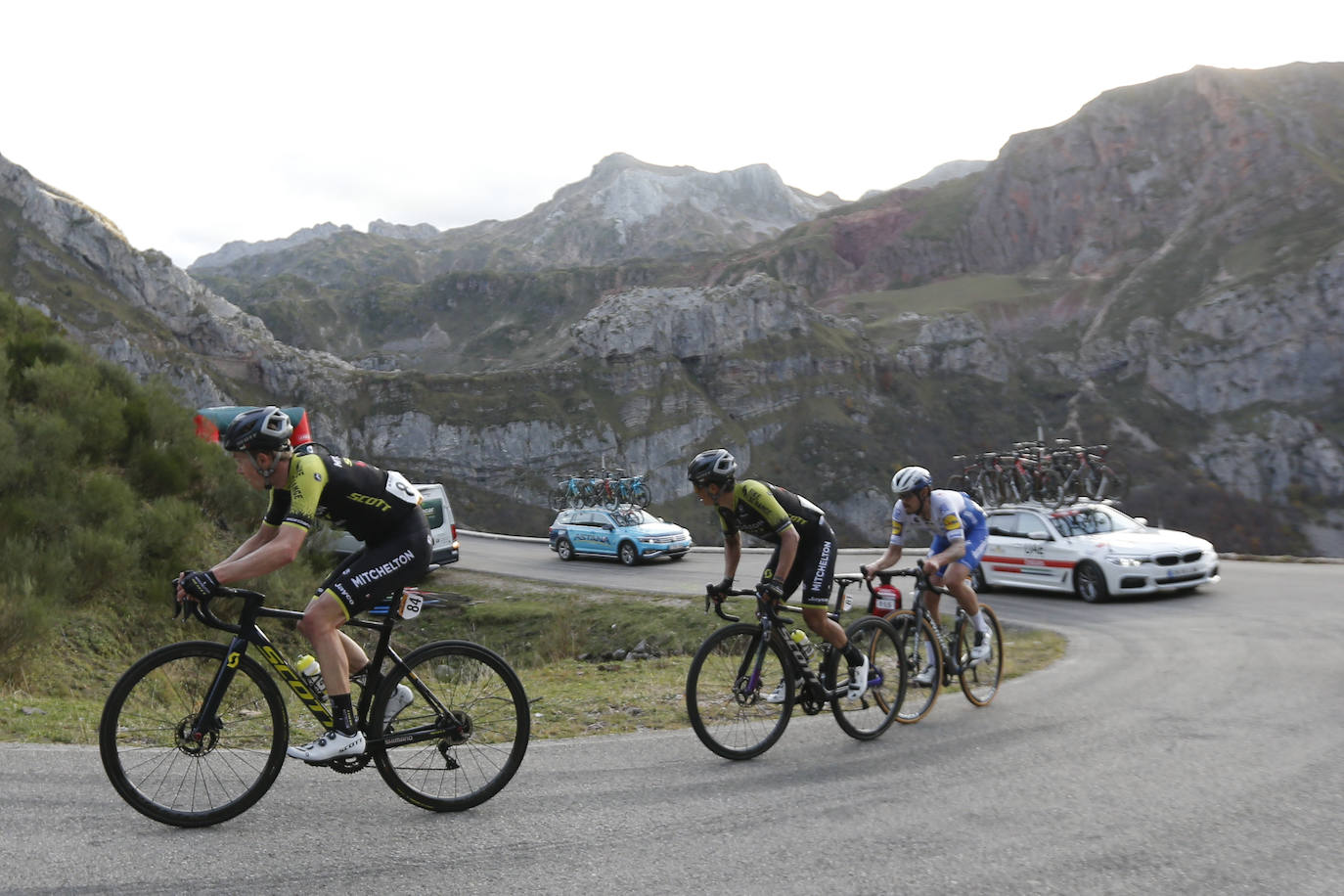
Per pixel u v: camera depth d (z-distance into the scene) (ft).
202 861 11.14
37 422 43.19
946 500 20.48
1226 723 19.62
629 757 16.72
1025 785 14.96
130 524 40.50
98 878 10.52
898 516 20.65
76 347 59.67
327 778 14.75
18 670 27.48
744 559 83.35
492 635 57.77
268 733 13.10
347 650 13.37
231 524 54.03
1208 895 10.61
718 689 16.78
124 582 37.99
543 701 23.49
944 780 15.29
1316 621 37.24
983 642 21.77
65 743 17.44
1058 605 47.50
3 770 14.64
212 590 12.05
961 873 11.22
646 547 81.00
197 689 12.66
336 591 12.80
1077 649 33.60
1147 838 12.46
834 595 51.47
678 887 10.67
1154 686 24.53
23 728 18.70
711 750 16.48
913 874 11.18
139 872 10.75
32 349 55.36
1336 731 18.74
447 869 11.10
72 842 11.60
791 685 17.49
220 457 57.67
